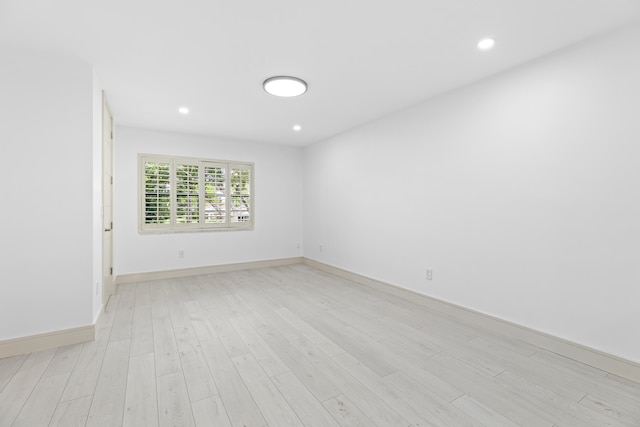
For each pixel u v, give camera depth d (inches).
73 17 71.1
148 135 171.3
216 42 82.8
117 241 162.9
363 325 107.7
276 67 97.5
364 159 163.2
